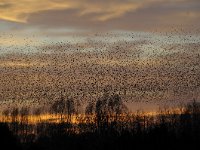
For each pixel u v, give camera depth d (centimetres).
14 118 12550
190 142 11900
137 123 12938
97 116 13138
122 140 12319
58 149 12712
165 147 11850
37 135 12725
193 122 12638
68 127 13112
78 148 12788
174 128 12625
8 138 9631
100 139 12838
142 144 12050
